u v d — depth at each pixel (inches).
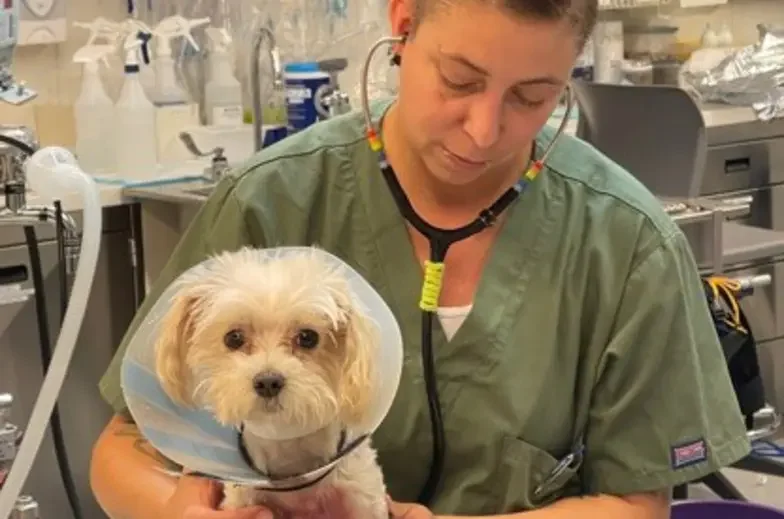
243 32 124.0
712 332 53.3
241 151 117.0
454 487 51.4
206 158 115.1
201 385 39.8
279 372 37.9
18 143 66.2
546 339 50.5
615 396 51.1
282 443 40.7
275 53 115.3
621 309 50.7
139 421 39.7
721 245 103.1
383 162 52.1
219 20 123.0
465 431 50.7
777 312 135.8
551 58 42.6
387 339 40.4
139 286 106.7
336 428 40.8
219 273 40.3
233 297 38.8
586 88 126.3
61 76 117.7
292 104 114.5
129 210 105.6
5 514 48.1
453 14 42.6
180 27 117.1
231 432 41.7
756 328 134.6
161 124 113.7
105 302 105.1
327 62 120.0
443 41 43.1
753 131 152.4
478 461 50.9
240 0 123.9
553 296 50.8
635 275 50.8
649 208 52.2
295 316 38.7
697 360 51.6
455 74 43.3
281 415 38.1
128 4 120.6
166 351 39.8
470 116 43.8
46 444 102.6
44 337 86.4
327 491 42.3
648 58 163.8
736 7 178.2
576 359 50.9
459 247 51.5
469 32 42.0
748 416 100.5
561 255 51.2
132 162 109.3
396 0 47.8
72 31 117.5
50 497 104.0
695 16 173.8
